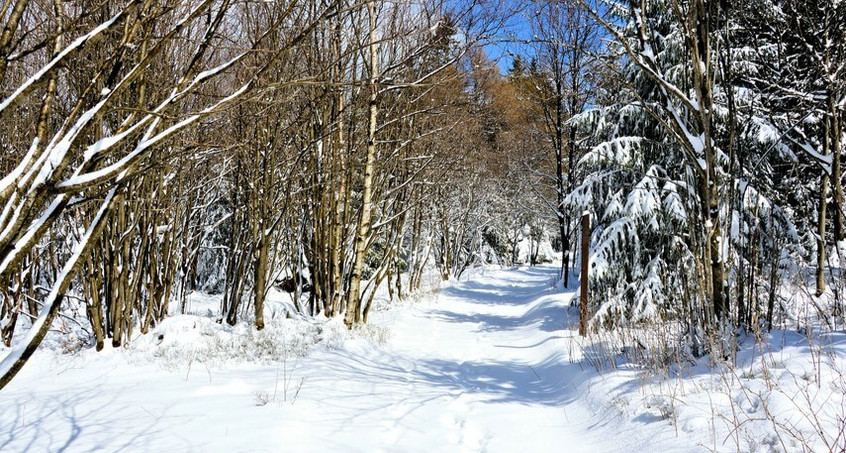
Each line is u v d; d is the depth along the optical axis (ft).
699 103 17.79
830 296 21.86
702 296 18.24
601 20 19.07
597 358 21.42
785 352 15.51
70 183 6.07
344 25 25.12
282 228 33.99
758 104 27.12
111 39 12.60
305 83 7.79
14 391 17.99
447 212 75.20
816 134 30.86
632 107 33.81
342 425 14.93
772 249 20.65
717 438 11.29
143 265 28.53
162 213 27.78
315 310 35.86
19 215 5.90
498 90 55.11
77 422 14.48
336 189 33.96
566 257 59.21
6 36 5.98
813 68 26.45
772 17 27.68
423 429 15.55
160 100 17.47
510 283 83.20
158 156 20.93
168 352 23.40
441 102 33.86
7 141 21.89
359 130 34.19
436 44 23.50
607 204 37.35
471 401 18.72
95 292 23.40
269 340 26.03
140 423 14.33
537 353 28.94
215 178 31.83
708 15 18.16
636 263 32.09
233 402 16.44
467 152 51.44
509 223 113.80
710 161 17.74
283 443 12.96
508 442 14.51
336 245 32.89
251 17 18.93
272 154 27.55
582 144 54.90
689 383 15.55
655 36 31.37
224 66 7.17
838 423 10.44
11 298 25.77
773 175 30.22
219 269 54.85
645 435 13.05
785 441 10.25
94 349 23.89
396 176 38.65
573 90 58.23
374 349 28.12
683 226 29.48
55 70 6.02
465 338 34.91
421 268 65.82
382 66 28.73
